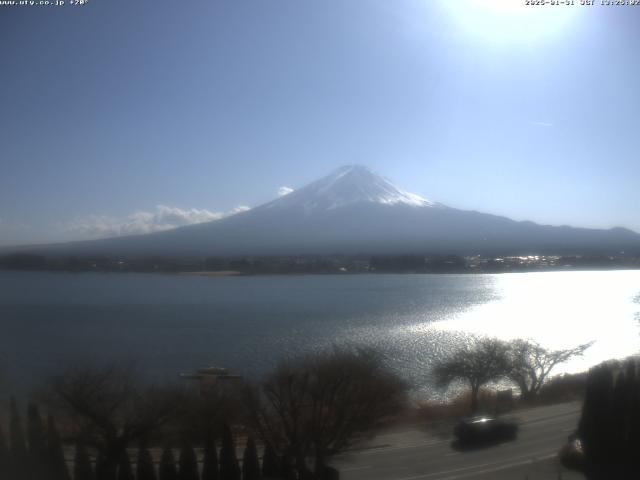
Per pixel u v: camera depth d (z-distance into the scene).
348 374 16.31
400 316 58.38
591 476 13.43
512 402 21.95
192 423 15.30
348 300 76.69
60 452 11.99
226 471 12.86
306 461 14.96
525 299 73.69
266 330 48.94
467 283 103.88
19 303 73.75
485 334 43.22
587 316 55.56
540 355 27.30
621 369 17.00
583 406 15.11
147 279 116.44
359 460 14.98
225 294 86.69
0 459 11.86
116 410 14.90
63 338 44.56
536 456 14.88
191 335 45.97
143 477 12.44
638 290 83.75
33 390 20.22
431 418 19.56
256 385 18.16
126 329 49.75
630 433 14.73
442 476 13.59
